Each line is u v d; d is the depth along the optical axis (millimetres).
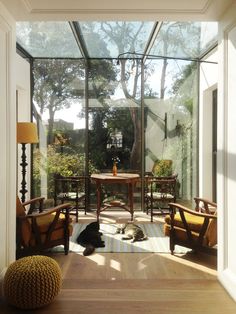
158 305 2426
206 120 5449
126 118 5918
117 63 5820
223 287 2738
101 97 5887
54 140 5812
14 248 2842
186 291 2674
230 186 2602
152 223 5070
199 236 3375
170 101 5848
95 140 5918
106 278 2943
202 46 4785
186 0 2406
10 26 2689
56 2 2438
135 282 2855
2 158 2566
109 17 2740
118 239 4195
